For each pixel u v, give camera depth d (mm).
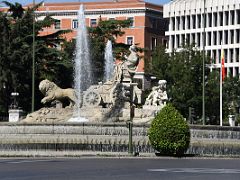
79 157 47188
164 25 169125
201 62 105000
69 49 101312
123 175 32469
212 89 105750
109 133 52406
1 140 53250
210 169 36938
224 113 114688
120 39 163500
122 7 163375
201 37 163000
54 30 165125
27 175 32219
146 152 52062
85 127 52469
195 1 163750
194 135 55062
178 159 46812
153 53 111438
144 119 56906
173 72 105938
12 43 92875
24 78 92750
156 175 32656
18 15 99312
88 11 164875
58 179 30234
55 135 52594
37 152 50719
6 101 91938
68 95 59688
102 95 58688
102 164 39906
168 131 49000
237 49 160125
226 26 161125
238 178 31422
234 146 56531
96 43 104188
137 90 59281
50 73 95188
